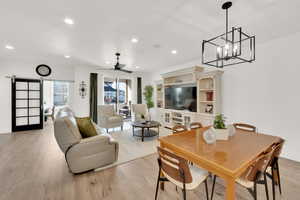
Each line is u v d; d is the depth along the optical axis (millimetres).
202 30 2494
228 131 1874
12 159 2678
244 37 2713
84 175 2189
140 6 1829
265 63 3018
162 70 6086
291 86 2684
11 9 1896
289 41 2691
